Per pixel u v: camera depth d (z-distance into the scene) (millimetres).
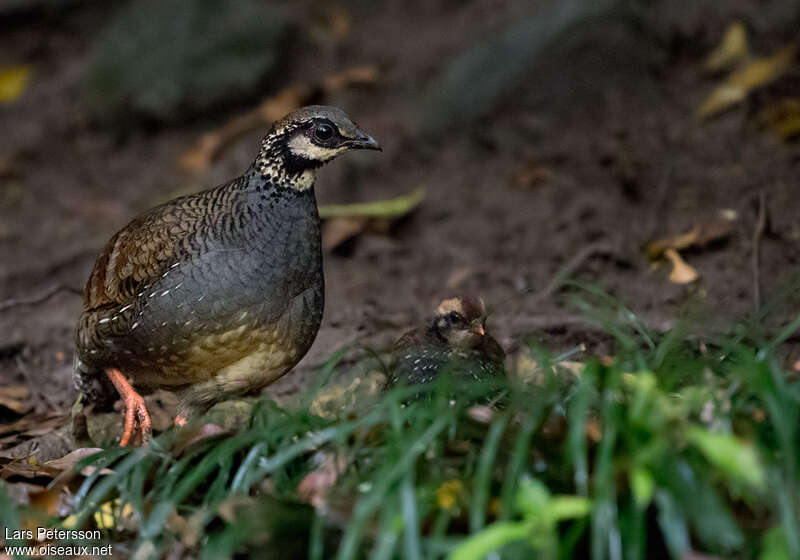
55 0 20203
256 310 8555
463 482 6582
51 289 12266
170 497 7020
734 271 11648
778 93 14484
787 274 11195
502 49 16453
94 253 15000
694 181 13516
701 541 6418
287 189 8750
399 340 9836
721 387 7066
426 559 6273
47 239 15672
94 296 9102
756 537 6293
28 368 11578
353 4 19375
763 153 13617
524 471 6484
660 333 9461
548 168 14875
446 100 16375
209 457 7016
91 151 17969
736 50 15469
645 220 13148
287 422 7199
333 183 15469
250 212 8656
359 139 8797
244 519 6535
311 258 8812
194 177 16750
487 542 5875
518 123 15867
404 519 5996
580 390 6590
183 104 17984
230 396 9031
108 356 9156
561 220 13641
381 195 15414
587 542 6473
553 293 11977
